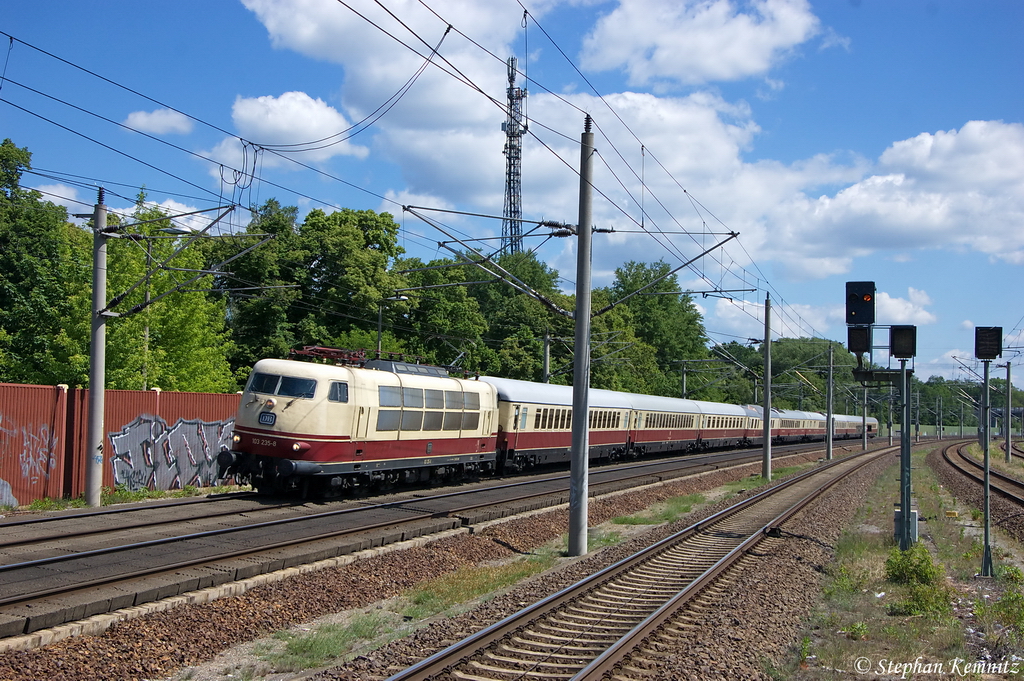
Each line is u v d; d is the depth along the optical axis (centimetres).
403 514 1830
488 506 2039
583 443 1677
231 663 922
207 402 2386
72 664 829
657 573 1417
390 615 1152
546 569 1502
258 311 4175
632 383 6412
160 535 1416
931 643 1047
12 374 2991
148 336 2750
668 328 8362
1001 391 12638
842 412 10988
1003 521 2339
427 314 4900
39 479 1869
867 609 1212
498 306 6531
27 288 3869
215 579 1110
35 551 1234
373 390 2070
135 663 870
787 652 990
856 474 3969
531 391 3072
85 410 2002
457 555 1559
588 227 1650
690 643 963
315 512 1766
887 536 2005
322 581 1234
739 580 1355
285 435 1875
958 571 1576
